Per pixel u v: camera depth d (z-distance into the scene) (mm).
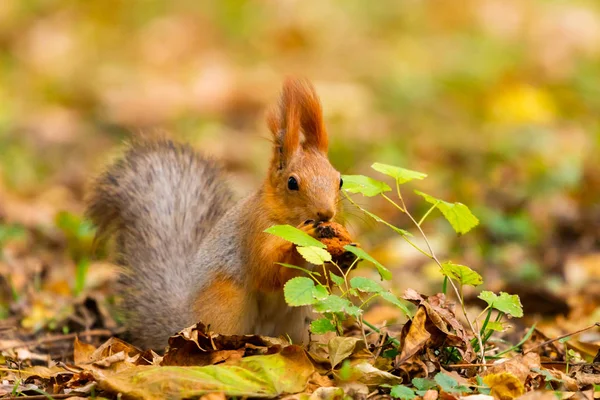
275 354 7336
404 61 25703
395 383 7215
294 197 8188
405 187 16656
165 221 9922
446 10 29344
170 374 7020
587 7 29312
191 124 21203
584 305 10922
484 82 23578
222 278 8586
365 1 29906
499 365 7523
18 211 15539
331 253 7898
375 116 21969
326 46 27391
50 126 21141
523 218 14180
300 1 29484
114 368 7816
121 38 27844
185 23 28297
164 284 9414
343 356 7500
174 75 25516
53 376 7832
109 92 23875
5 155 18609
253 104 23203
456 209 8062
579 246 13625
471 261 12891
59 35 27250
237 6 29203
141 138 11172
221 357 7637
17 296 11070
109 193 10578
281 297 8594
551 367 8266
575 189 15711
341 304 7363
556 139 19422
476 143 19234
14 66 25500
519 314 7602
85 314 10555
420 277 12477
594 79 23422
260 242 8266
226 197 10359
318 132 8516
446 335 7609
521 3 29703
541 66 24500
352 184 8406
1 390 7773
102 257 11352
